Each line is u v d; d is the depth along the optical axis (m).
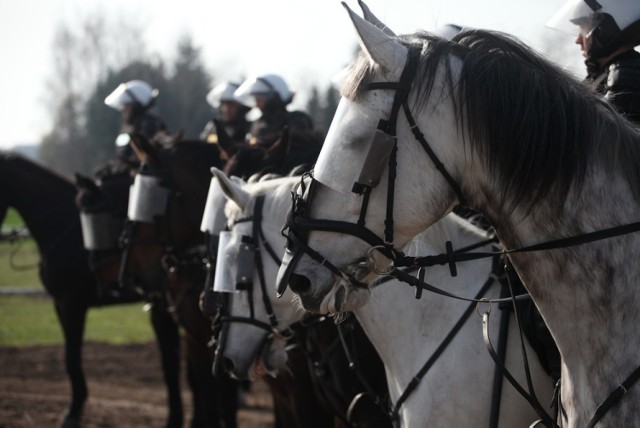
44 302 20.05
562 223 3.10
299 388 5.97
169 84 53.25
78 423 10.09
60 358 14.12
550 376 3.95
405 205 3.13
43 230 10.88
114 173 10.20
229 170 6.60
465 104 3.08
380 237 3.17
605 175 3.10
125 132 11.76
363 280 3.23
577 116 3.09
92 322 17.59
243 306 5.25
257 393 12.05
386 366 4.59
